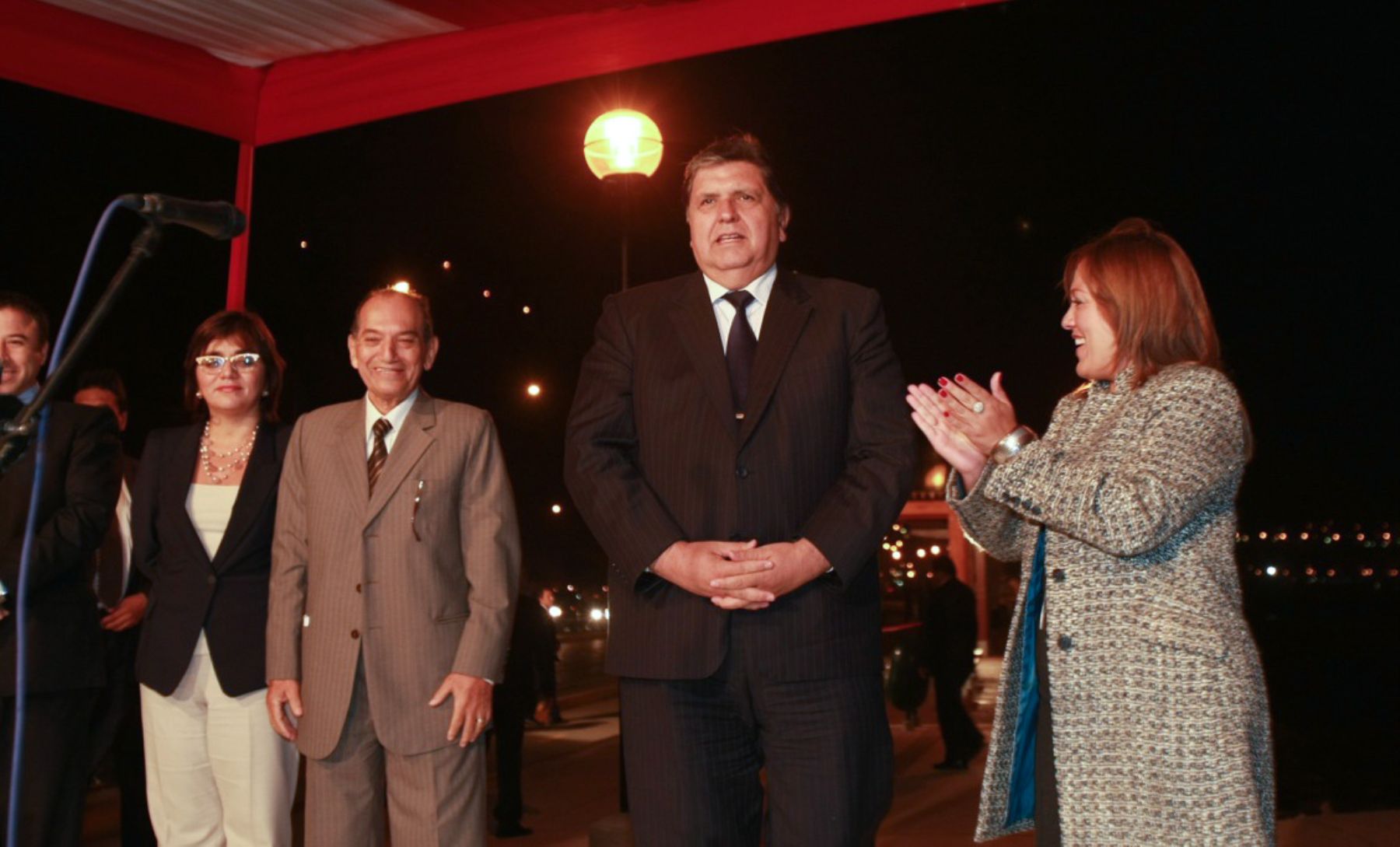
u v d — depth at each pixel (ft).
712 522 9.32
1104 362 8.13
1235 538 7.74
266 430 13.26
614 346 10.06
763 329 9.70
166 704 12.59
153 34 16.34
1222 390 7.56
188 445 13.23
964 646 31.73
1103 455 7.59
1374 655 86.79
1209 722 7.15
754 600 8.87
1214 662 7.22
